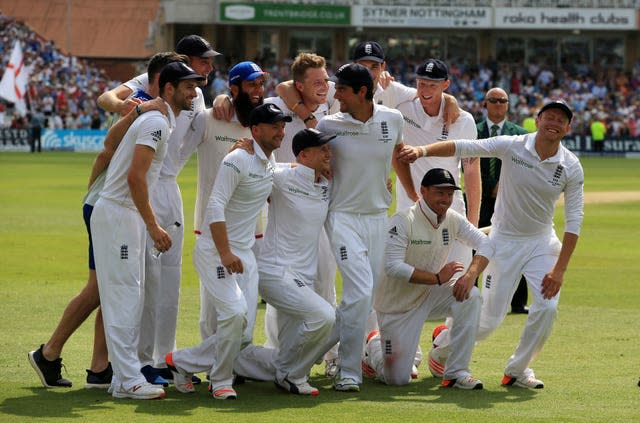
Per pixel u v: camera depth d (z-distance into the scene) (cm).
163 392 2616
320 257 3005
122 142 2588
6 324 3541
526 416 2472
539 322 2767
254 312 2692
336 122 2788
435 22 18538
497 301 2905
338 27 19125
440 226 2877
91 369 2733
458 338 2797
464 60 19312
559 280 2769
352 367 2786
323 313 2672
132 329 2616
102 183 2716
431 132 3275
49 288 4291
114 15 19862
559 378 2909
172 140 2908
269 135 2648
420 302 2862
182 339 3375
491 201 4134
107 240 2594
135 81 2933
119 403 2558
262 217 3072
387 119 2800
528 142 2805
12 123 16525
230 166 2616
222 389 2639
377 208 2831
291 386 2708
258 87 2884
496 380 2902
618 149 17038
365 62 3177
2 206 7675
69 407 2500
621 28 18550
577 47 19438
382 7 18462
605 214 7675
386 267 2852
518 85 18500
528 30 19275
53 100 17025
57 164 12762
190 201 8019
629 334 3541
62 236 6009
